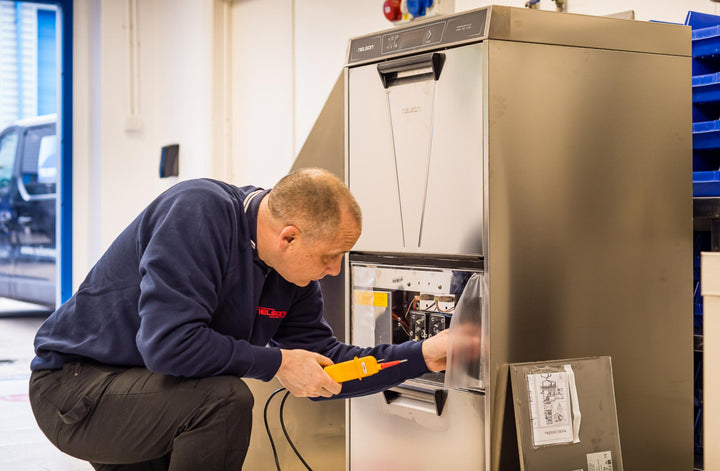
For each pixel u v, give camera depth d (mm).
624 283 1824
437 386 1776
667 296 1888
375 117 1888
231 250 1506
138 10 5043
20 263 5840
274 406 2324
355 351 1732
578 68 1765
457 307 1681
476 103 1675
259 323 1666
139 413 1465
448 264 1747
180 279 1402
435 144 1758
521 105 1691
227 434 1437
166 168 4812
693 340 1937
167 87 4941
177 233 1432
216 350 1405
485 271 1661
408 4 2006
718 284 1643
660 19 2227
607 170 1803
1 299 6445
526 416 1642
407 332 1890
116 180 5020
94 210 5164
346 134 1956
